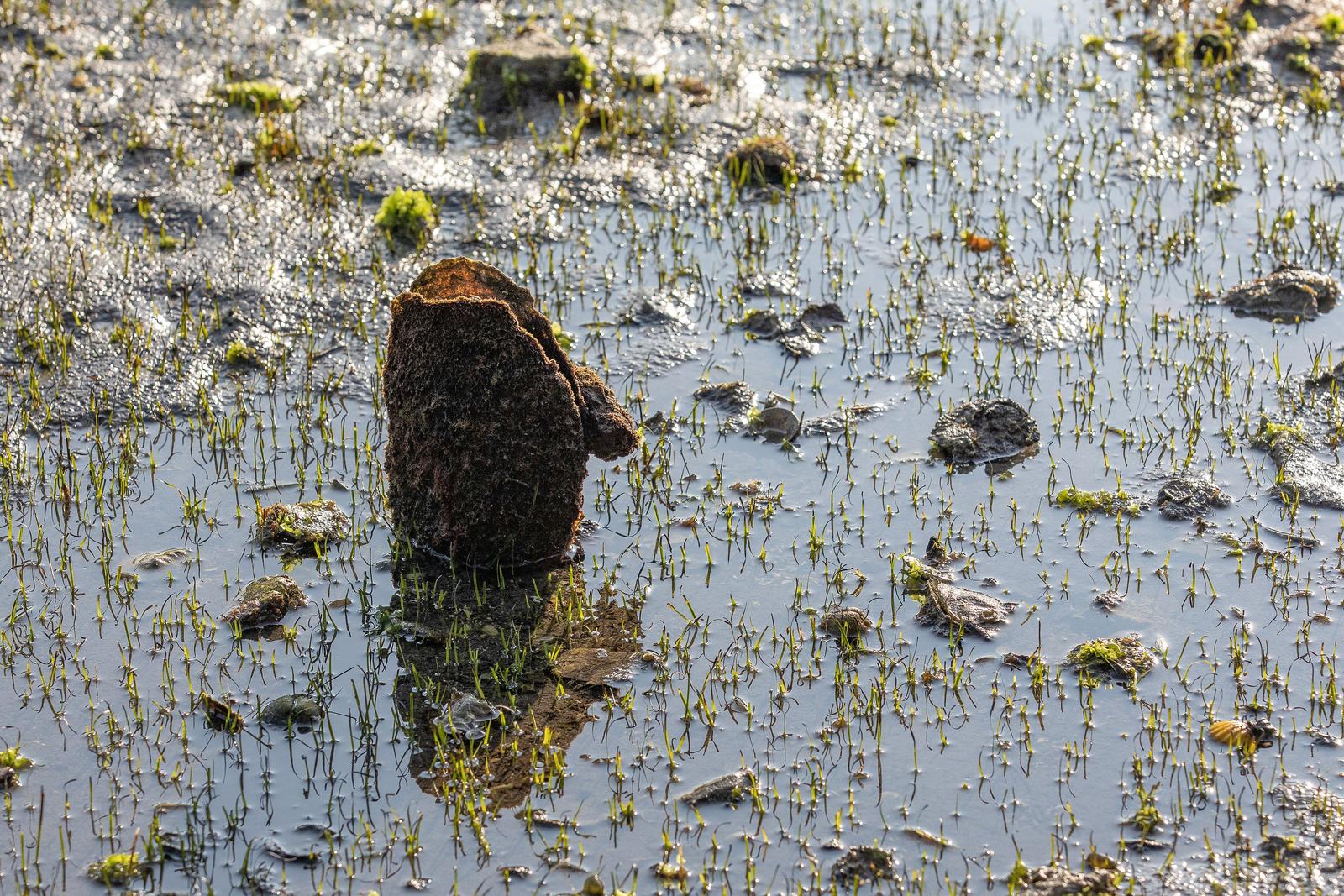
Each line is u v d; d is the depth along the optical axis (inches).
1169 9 555.8
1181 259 381.1
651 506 284.7
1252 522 275.9
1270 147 448.5
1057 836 205.6
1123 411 315.6
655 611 254.4
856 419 314.5
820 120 465.4
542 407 255.1
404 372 258.2
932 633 247.8
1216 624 249.3
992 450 301.6
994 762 219.5
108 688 235.5
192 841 203.5
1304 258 378.0
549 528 263.1
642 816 209.6
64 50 503.2
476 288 263.4
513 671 238.2
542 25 541.0
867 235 396.8
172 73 490.3
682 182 426.0
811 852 203.0
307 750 222.8
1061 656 241.9
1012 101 483.8
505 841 205.3
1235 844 202.5
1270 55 508.4
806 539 274.7
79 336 343.6
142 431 310.7
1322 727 224.4
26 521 278.2
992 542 272.4
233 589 259.8
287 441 307.9
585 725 227.9
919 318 354.3
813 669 240.1
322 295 362.9
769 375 332.5
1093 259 380.8
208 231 392.2
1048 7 569.6
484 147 446.6
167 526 278.4
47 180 414.6
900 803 211.9
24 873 198.8
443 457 256.8
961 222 402.6
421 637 247.4
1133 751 221.1
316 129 453.1
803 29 543.8
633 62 502.9
